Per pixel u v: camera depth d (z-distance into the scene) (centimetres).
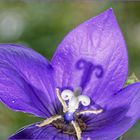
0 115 24
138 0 27
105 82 18
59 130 17
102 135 16
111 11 17
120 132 16
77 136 16
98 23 17
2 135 24
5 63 17
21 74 17
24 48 17
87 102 17
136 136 23
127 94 17
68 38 18
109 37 17
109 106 17
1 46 17
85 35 17
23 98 17
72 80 18
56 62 18
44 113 17
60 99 17
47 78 18
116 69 17
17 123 24
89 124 17
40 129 17
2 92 17
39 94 17
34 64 17
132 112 16
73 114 17
